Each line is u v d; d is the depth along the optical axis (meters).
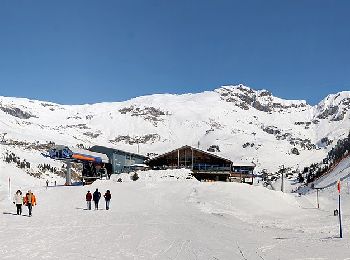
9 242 18.48
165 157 89.56
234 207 44.25
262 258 15.53
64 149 73.56
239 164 90.88
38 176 178.50
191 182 61.22
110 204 44.03
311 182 122.69
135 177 74.31
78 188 57.44
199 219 31.47
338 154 143.00
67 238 20.03
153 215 33.81
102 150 89.50
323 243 20.34
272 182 151.12
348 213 48.50
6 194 53.81
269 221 34.81
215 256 15.62
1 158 186.38
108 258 14.98
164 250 16.81
